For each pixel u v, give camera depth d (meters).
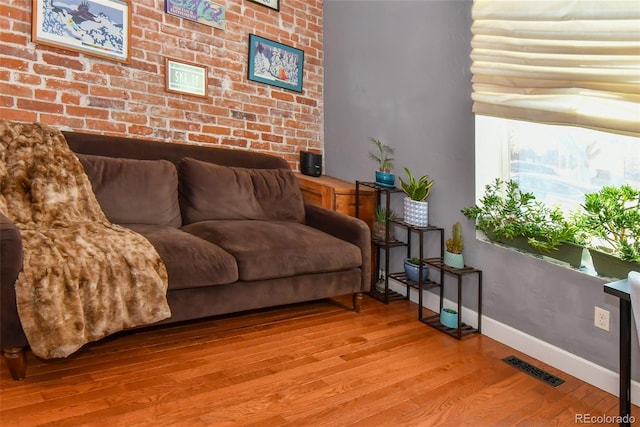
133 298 1.79
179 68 3.05
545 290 2.14
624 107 1.79
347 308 2.80
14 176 2.05
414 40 2.91
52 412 1.47
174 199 2.64
